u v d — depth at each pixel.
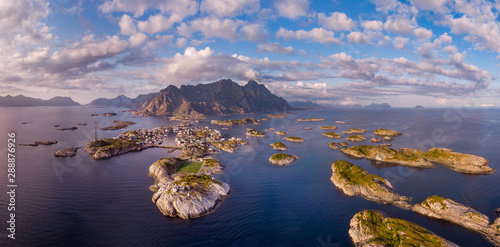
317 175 114.12
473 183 101.62
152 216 72.69
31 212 73.69
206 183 90.50
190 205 75.38
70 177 107.88
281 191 94.25
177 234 63.66
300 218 73.19
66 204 79.69
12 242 58.25
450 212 71.12
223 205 81.50
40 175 109.62
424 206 76.12
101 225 67.00
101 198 85.00
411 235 57.22
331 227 68.44
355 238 61.91
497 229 64.00
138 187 96.38
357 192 91.12
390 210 78.00
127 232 64.06
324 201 84.94
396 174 113.81
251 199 86.50
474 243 61.19
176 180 95.38
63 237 60.97
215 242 60.59
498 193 91.69
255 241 61.41
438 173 115.06
